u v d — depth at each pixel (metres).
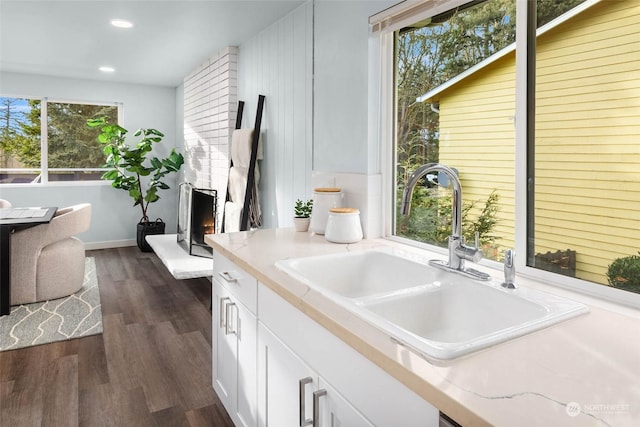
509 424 0.63
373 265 1.79
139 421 1.98
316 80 2.53
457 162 1.79
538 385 0.74
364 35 2.09
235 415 1.85
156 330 3.05
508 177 1.58
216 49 3.95
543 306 1.12
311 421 1.17
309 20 2.63
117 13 2.99
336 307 1.14
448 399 0.71
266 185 3.38
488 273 1.51
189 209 3.96
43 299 3.63
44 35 3.56
